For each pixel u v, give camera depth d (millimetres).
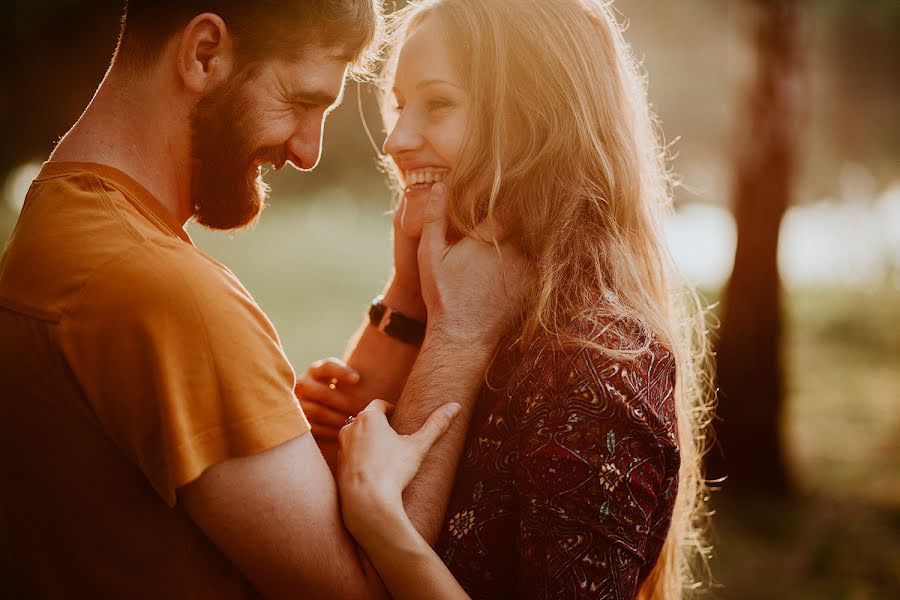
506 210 1716
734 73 6109
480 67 1722
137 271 1346
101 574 1438
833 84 26344
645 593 1933
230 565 1449
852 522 5262
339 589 1420
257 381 1374
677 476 1592
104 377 1343
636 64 1996
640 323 1577
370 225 17031
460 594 1458
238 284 1451
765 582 4574
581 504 1434
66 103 19547
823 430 7301
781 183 5941
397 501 1473
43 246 1400
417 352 1997
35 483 1433
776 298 5984
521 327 1679
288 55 1550
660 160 2074
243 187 1582
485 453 1558
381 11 1745
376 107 12906
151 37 1497
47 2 18562
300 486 1398
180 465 1310
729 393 5988
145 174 1508
